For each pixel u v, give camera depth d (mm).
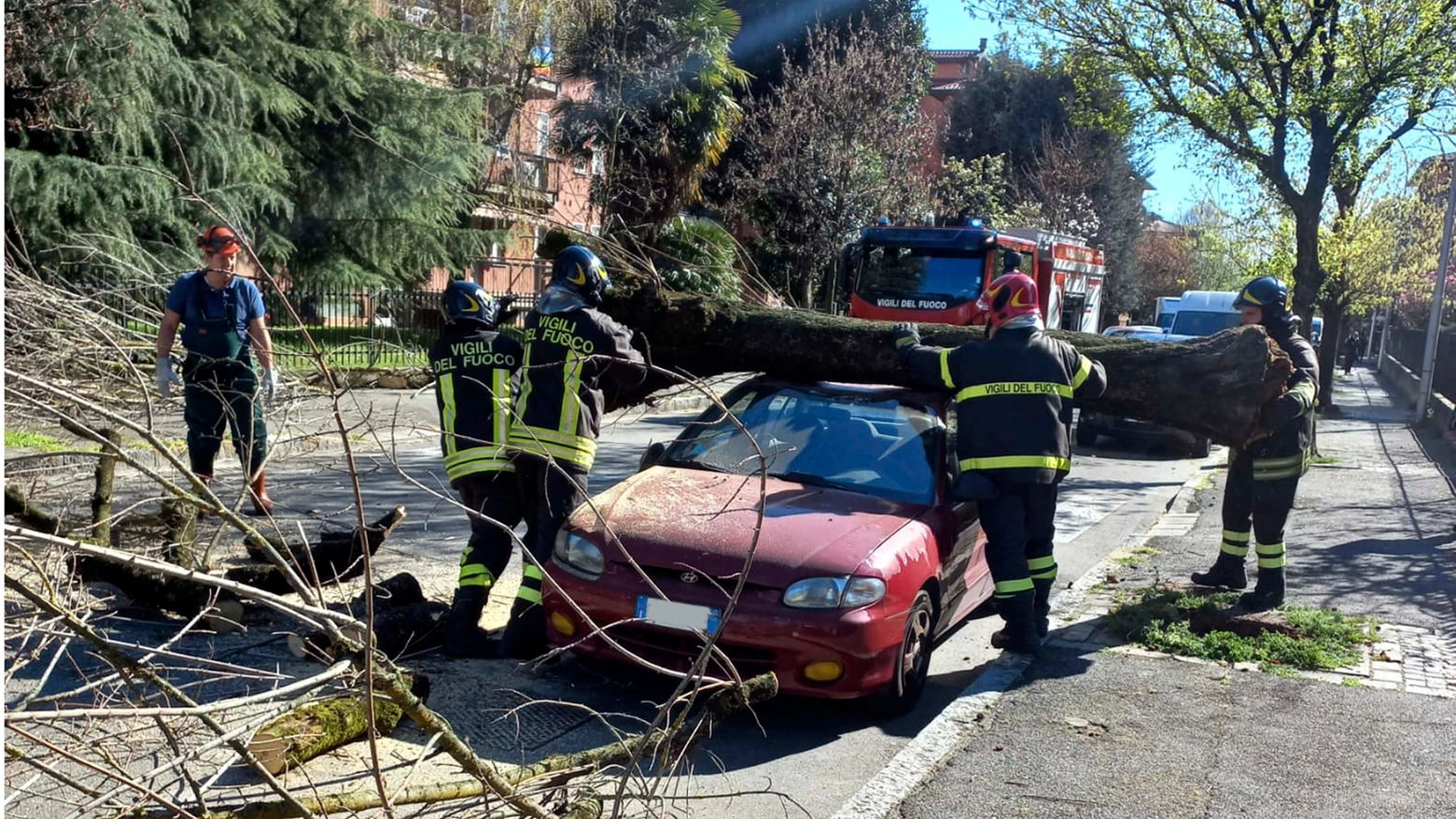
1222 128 16062
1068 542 8930
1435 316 21609
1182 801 3916
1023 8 15805
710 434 6051
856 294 17578
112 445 2377
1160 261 51156
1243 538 6793
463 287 5402
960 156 43375
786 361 6191
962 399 5520
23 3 12203
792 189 23641
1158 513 10547
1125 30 15422
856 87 24297
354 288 19031
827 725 4871
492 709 4633
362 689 2887
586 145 20047
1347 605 6586
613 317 6250
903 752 4316
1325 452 15453
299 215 19094
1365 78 14727
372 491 8805
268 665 4637
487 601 6141
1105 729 4562
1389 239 26406
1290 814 3832
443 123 20062
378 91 19438
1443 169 28719
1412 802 3939
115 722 3146
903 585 4797
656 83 19375
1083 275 22109
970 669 5746
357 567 5309
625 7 19578
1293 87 15133
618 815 3033
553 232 6793
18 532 1992
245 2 17250
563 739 4422
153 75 14508
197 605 4867
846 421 5898
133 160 14133
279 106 17656
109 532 5121
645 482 5547
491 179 20406
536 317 5316
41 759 2891
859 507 5230
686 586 4648
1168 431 15281
